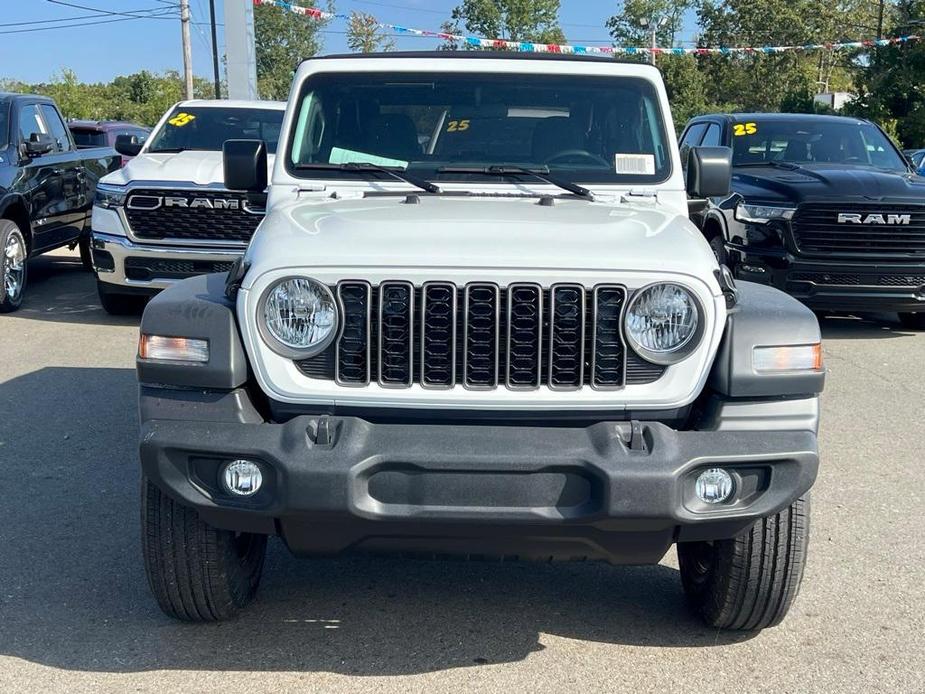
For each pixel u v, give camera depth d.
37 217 10.65
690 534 3.28
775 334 3.31
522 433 3.16
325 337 3.28
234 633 3.79
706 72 75.94
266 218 3.93
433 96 4.53
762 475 3.22
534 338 3.29
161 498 3.50
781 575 3.51
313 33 58.94
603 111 4.54
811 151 10.49
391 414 3.34
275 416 3.39
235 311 3.37
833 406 7.16
